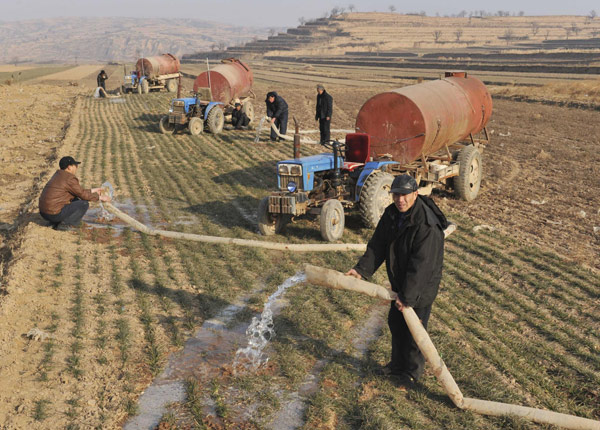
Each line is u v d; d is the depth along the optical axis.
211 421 4.44
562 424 4.20
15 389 4.88
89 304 6.59
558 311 6.39
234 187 12.59
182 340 5.79
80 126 22.33
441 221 4.48
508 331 5.96
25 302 6.55
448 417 4.41
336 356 5.43
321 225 8.68
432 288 4.46
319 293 6.96
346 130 21.56
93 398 4.79
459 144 12.77
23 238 8.58
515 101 34.16
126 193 12.16
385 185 9.30
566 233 9.53
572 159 16.48
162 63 35.38
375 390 4.82
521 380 4.96
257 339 5.79
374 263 4.68
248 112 23.22
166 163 15.35
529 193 12.48
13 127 22.00
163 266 7.94
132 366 5.29
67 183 9.20
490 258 8.12
